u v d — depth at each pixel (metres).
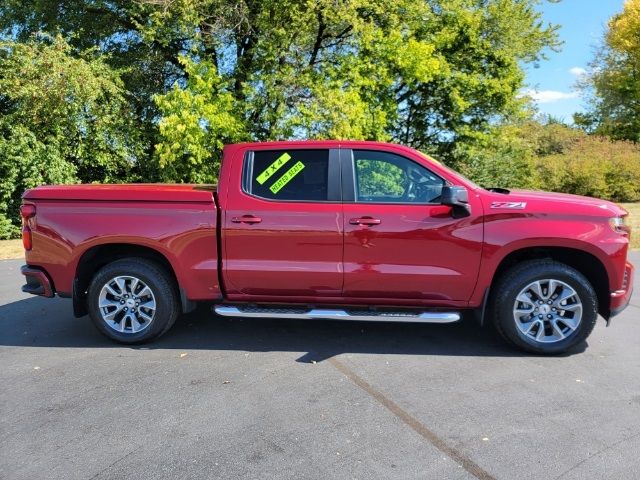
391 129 18.20
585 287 4.43
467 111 18.61
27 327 5.54
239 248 4.66
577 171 24.77
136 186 5.17
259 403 3.69
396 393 3.84
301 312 4.68
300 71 14.65
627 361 4.45
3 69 13.49
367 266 4.54
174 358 4.58
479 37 17.91
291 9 13.78
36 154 13.79
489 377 4.12
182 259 4.71
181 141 13.55
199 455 3.03
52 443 3.18
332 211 4.56
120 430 3.32
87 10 15.62
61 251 4.82
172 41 15.40
